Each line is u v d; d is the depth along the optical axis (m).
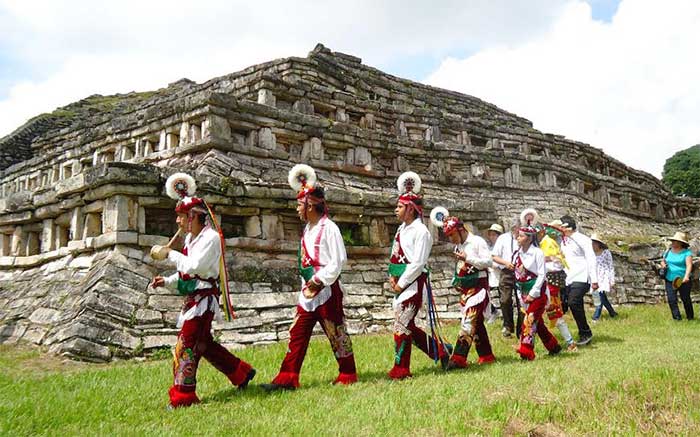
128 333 7.77
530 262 7.55
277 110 13.24
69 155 17.02
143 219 9.30
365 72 20.30
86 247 9.46
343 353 5.83
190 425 4.33
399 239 6.38
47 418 4.50
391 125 17.31
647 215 24.88
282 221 10.77
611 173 25.47
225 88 15.82
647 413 4.50
